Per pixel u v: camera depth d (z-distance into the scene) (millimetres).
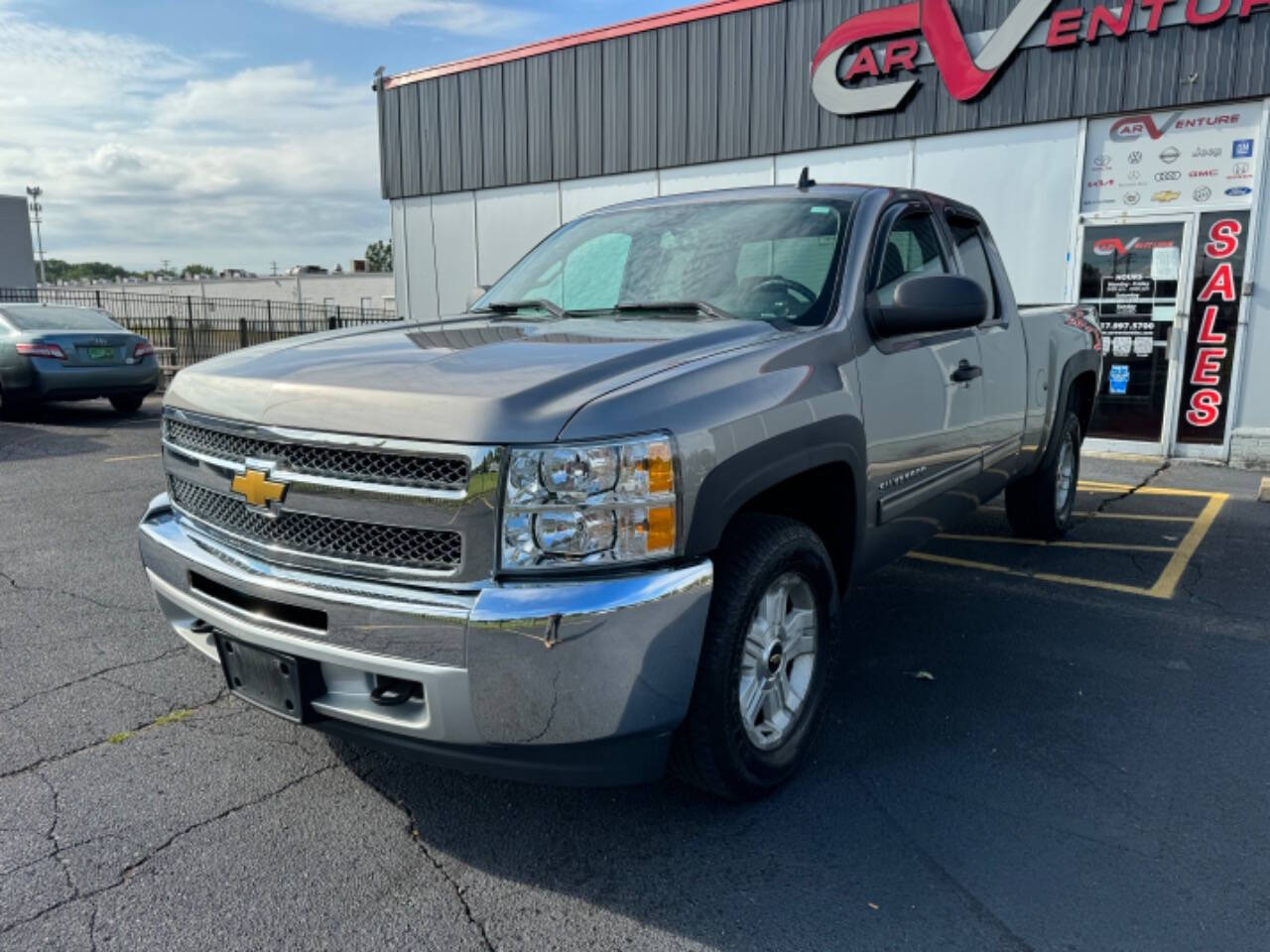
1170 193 9109
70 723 3387
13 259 33438
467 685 2205
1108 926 2311
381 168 15070
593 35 12352
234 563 2607
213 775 3029
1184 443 9430
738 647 2584
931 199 4129
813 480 3145
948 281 3160
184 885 2459
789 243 3473
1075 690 3719
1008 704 3590
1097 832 2727
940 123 10102
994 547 5930
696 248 3645
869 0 10289
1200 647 4184
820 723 3100
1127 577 5246
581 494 2199
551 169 13078
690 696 2412
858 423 3057
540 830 2736
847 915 2357
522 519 2186
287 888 2453
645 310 3371
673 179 12055
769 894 2439
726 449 2451
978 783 3000
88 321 12492
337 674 2467
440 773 3064
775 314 3221
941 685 3764
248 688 2682
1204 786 2984
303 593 2395
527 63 13078
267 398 2514
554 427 2191
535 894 2438
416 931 2291
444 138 14172
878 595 4941
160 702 3570
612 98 12367
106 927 2287
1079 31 9211
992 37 9648
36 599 4773
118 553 5648
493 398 2234
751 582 2592
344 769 3084
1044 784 2996
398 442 2264
